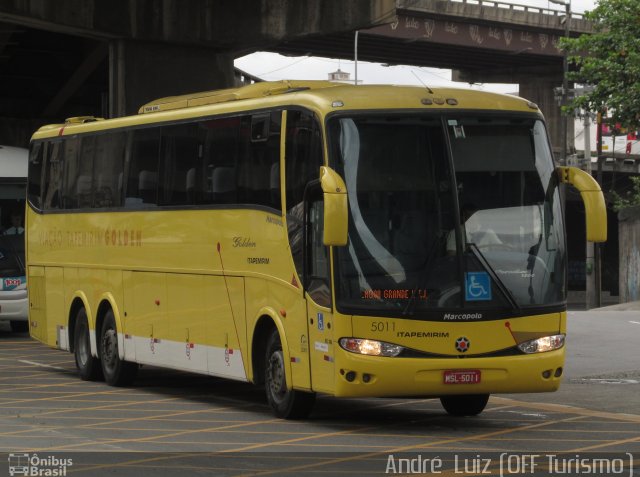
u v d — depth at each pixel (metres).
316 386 17.36
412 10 95.25
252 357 19.25
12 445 16.28
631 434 17.31
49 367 28.14
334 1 45.44
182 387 24.00
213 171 20.53
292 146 18.19
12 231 35.78
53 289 26.83
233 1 45.03
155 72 44.59
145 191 22.83
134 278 23.19
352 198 16.92
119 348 23.66
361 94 17.48
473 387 16.92
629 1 54.56
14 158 36.16
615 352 29.77
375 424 18.33
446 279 16.95
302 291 17.62
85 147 25.48
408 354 16.77
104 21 43.28
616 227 117.50
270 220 18.70
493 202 17.34
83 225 25.34
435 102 17.47
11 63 61.56
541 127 17.88
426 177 17.17
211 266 20.50
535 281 17.34
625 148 106.31
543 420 18.92
